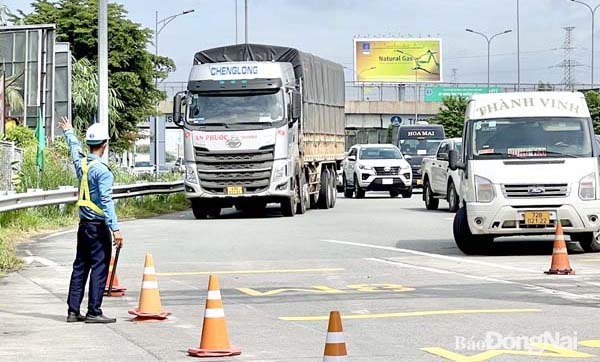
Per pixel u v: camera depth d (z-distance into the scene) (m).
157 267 22.12
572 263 22.36
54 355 12.47
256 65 37.56
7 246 25.34
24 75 48.31
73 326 14.68
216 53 40.38
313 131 42.50
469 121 25.02
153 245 27.17
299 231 31.52
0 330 14.34
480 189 23.81
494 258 23.61
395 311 15.63
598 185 23.84
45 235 30.52
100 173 15.03
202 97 37.66
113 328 14.48
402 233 30.62
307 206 41.94
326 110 45.44
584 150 24.22
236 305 16.47
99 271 15.02
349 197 57.16
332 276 20.38
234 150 37.09
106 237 15.05
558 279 19.50
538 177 23.64
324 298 17.22
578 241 25.50
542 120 24.77
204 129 37.22
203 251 25.55
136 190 42.38
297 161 39.03
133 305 16.75
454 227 24.64
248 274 20.81
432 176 42.06
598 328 13.88
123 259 23.80
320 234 30.38
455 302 16.52
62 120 16.06
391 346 12.69
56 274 21.12
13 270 21.81
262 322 14.73
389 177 54.78
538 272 20.73
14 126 45.06
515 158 24.12
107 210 15.03
